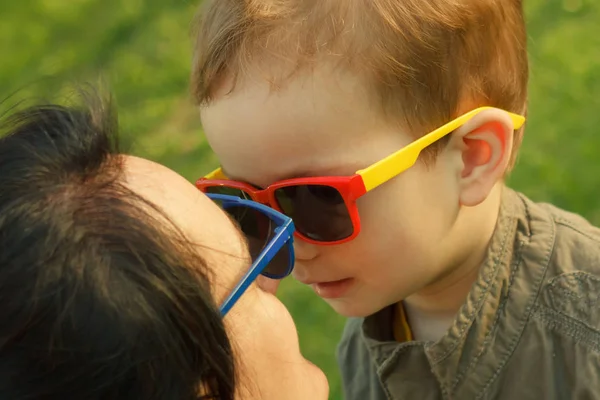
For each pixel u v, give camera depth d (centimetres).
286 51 121
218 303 92
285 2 124
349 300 140
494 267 142
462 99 132
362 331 156
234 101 125
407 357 148
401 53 122
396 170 124
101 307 76
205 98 129
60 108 92
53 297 76
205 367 83
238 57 124
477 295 141
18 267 77
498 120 132
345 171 124
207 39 129
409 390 151
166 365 79
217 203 115
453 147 133
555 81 321
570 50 336
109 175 86
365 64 121
